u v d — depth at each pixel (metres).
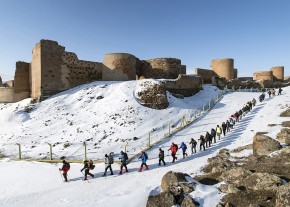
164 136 22.81
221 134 22.06
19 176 15.67
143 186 11.88
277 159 11.55
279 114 24.28
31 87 36.31
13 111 30.61
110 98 31.52
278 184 8.44
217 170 11.86
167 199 8.50
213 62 51.53
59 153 20.06
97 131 24.53
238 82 47.16
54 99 32.59
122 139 22.44
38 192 12.71
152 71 42.03
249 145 15.74
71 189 12.72
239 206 7.89
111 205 9.36
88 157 18.92
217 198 8.68
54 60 34.22
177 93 36.47
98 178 14.48
